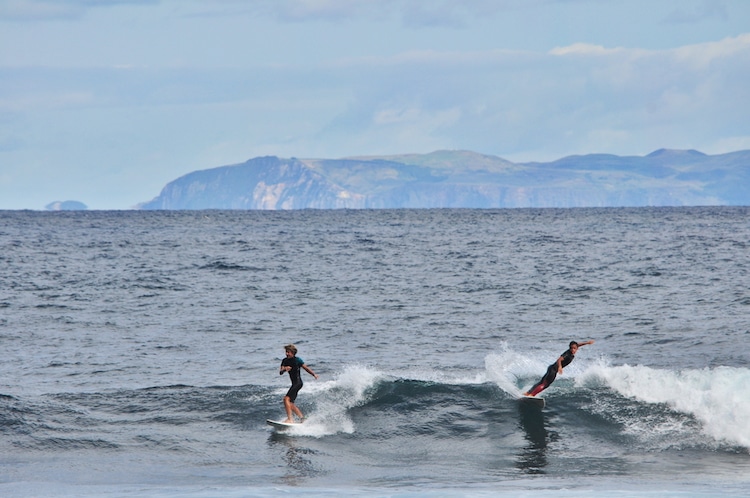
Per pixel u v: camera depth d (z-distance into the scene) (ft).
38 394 169.07
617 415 149.79
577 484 121.80
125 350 224.94
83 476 126.72
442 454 138.82
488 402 158.30
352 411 156.56
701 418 145.38
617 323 265.13
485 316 286.66
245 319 284.00
